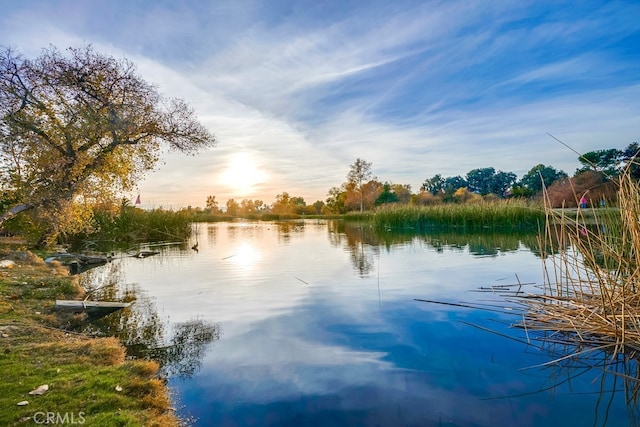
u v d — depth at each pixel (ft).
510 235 55.16
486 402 9.14
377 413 8.69
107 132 42.32
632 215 13.53
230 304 19.07
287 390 9.89
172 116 47.34
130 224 65.26
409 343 13.05
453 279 24.08
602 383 10.11
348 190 184.44
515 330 14.32
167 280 26.68
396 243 47.91
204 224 135.85
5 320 15.92
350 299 19.39
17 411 8.36
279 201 227.40
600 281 13.80
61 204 36.91
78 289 22.68
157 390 9.81
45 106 38.17
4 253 34.12
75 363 11.41
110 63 41.81
